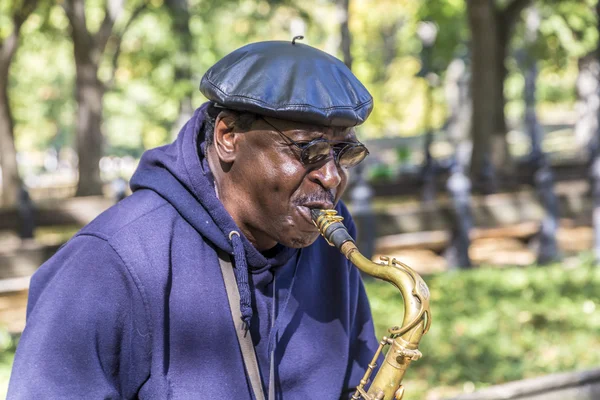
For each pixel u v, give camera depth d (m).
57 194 26.80
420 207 10.12
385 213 9.92
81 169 18.03
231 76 1.89
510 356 6.59
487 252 12.26
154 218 1.92
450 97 35.91
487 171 13.84
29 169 51.22
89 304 1.80
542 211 11.02
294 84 1.84
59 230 12.30
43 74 34.22
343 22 12.27
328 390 2.08
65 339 1.78
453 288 9.09
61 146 50.66
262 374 1.99
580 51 22.80
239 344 1.93
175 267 1.90
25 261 7.73
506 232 11.45
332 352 2.12
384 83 30.70
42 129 45.19
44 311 1.81
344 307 2.16
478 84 16.55
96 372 1.79
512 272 9.97
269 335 2.00
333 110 1.83
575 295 8.73
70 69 33.81
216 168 2.00
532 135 27.14
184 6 17.02
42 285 1.89
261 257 1.98
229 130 1.94
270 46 1.96
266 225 1.95
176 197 1.94
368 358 2.31
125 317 1.83
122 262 1.83
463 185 10.38
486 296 8.67
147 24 21.17
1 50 18.23
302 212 1.91
